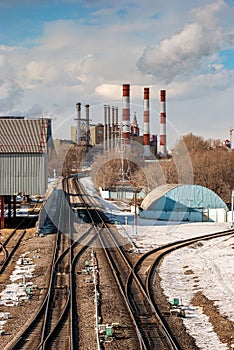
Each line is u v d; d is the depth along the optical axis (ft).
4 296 105.50
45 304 98.43
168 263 145.28
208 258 153.99
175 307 98.78
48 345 76.48
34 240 179.01
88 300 101.81
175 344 76.95
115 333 82.02
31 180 196.34
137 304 99.96
